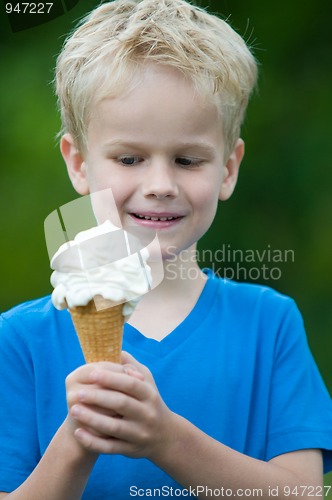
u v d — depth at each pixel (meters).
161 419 2.92
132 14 3.84
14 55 9.34
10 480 3.39
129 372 2.84
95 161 3.59
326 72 9.73
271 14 9.70
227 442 3.56
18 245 9.36
